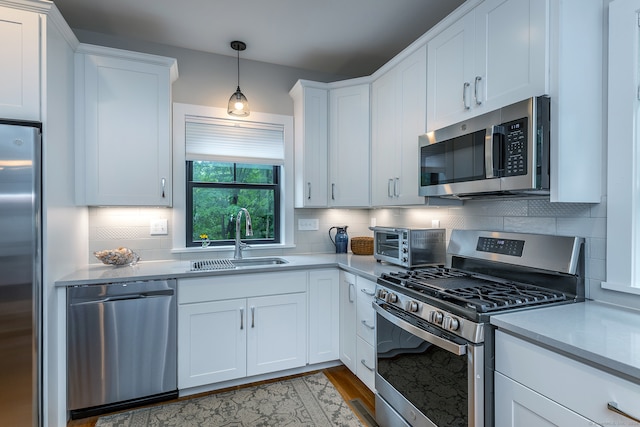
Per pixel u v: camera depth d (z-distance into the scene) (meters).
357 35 2.57
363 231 3.30
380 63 3.04
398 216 2.92
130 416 1.98
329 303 2.54
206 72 2.80
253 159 2.93
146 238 2.61
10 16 1.69
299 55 2.88
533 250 1.64
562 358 1.01
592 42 1.40
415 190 2.17
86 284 1.92
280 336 2.39
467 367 1.27
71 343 1.90
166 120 2.38
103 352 1.96
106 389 1.98
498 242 1.84
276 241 3.12
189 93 2.75
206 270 2.20
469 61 1.73
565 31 1.34
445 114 1.91
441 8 2.23
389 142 2.46
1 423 1.61
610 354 0.90
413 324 1.58
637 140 1.33
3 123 1.65
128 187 2.28
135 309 2.02
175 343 2.11
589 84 1.39
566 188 1.35
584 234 1.49
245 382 2.37
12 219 1.62
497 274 1.85
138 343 2.03
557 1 1.33
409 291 1.65
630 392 0.85
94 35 2.50
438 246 2.29
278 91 3.04
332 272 2.55
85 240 2.39
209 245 2.89
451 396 1.36
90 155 2.19
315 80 3.17
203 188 2.90
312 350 2.49
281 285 2.39
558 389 1.02
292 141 3.06
